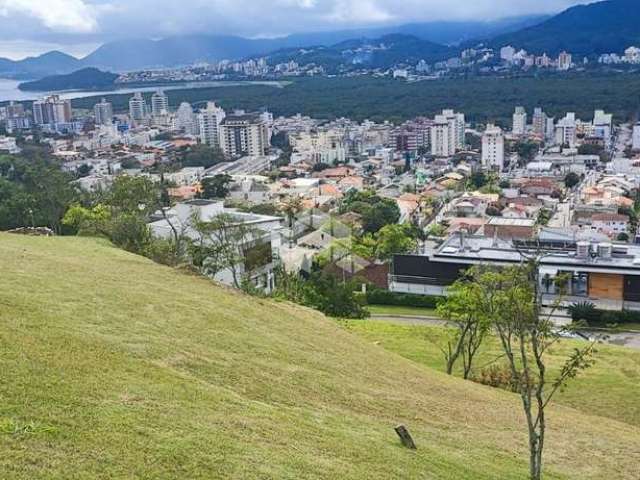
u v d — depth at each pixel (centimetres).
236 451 1569
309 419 2003
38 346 1931
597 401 3806
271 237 6612
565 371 2256
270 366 2473
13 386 1622
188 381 1995
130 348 2175
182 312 2869
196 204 7394
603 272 7131
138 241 5144
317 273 7494
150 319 2634
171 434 1572
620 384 4062
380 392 2638
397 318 6894
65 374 1777
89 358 1948
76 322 2317
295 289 5891
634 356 4606
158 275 3634
